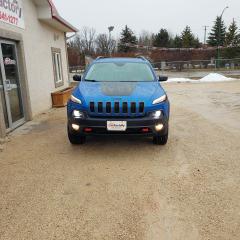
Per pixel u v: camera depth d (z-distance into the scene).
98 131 5.45
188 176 4.78
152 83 6.37
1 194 4.24
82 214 3.70
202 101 13.33
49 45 12.31
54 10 11.28
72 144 6.41
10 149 6.24
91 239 3.22
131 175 4.83
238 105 11.82
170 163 5.34
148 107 5.47
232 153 5.87
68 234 3.31
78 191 4.30
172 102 13.19
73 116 5.59
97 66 7.04
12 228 3.43
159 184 4.50
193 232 3.34
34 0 10.16
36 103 10.27
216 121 8.81
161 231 3.36
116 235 3.29
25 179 4.73
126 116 5.45
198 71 42.56
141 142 6.54
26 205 3.93
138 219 3.59
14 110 8.42
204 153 5.86
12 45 8.45
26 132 7.69
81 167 5.18
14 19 8.48
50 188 4.40
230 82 24.16
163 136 6.00
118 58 7.57
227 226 3.45
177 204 3.92
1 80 7.44
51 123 8.77
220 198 4.07
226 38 65.56
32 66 10.03
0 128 7.07
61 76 14.37
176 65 46.62
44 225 3.48
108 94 5.62
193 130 7.70
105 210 3.79
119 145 6.35
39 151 6.07
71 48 53.91
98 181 4.62
